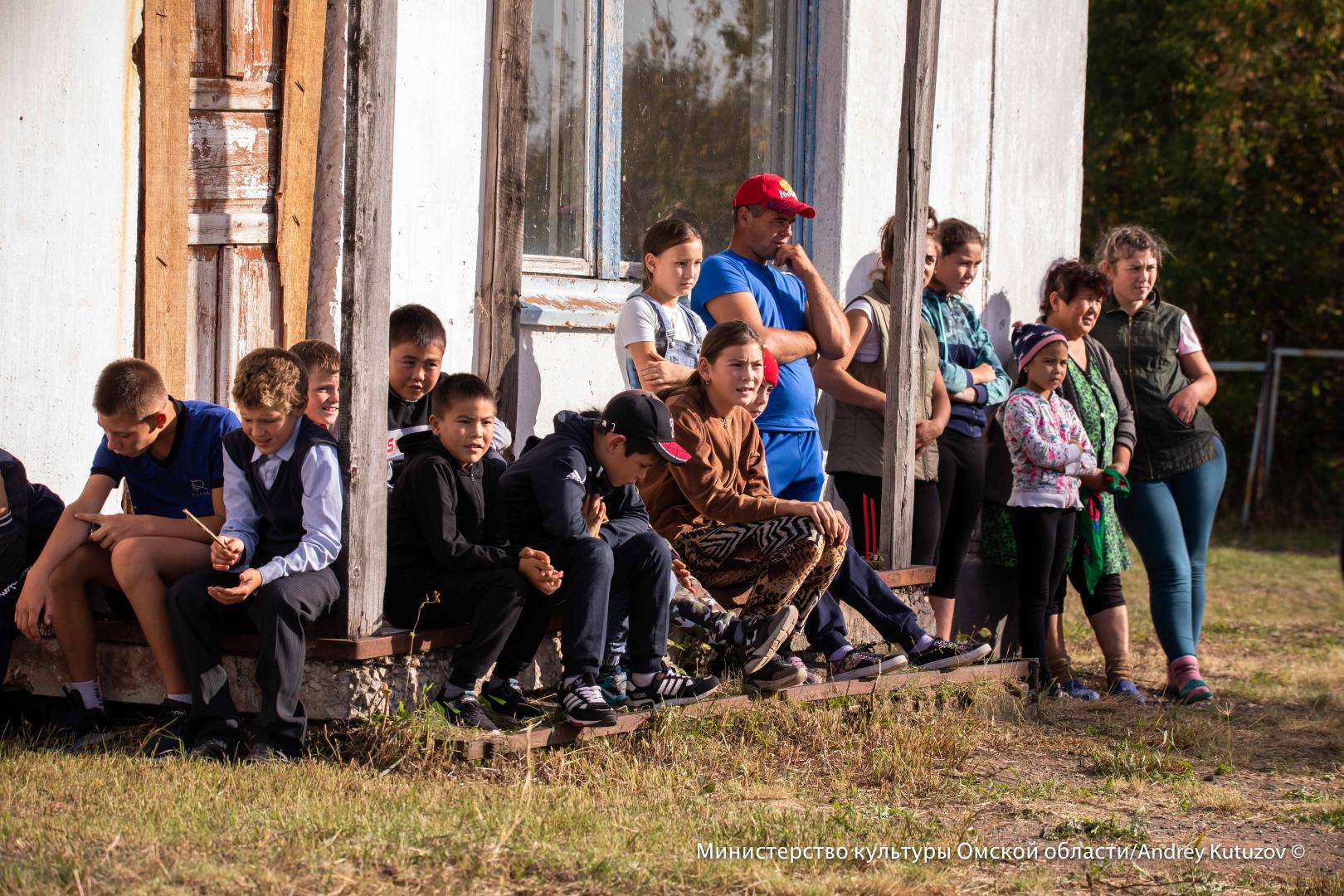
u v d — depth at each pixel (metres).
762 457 8.25
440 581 7.02
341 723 6.74
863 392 9.64
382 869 5.16
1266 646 13.05
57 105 7.62
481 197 9.06
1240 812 7.14
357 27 6.60
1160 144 27.81
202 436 7.08
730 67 10.93
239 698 6.96
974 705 8.88
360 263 6.69
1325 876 6.01
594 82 10.01
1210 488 10.87
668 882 5.28
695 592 8.05
